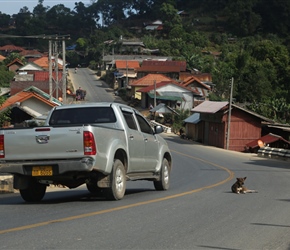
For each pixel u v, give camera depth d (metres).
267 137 41.25
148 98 70.00
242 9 139.75
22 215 8.51
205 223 8.09
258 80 75.06
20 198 12.00
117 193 10.32
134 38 139.62
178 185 15.07
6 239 6.56
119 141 10.38
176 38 121.12
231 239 7.00
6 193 14.02
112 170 10.04
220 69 83.50
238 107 42.53
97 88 88.38
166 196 11.58
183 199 11.03
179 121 59.94
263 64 80.69
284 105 58.25
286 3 138.25
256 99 73.50
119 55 109.25
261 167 25.83
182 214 8.88
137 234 7.05
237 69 81.00
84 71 112.25
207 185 15.05
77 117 11.25
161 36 141.25
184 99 67.31
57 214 8.59
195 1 164.50
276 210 9.77
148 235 7.01
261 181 17.09
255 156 36.28
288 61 84.00
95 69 116.56
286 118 58.00
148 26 151.00
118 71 92.12
